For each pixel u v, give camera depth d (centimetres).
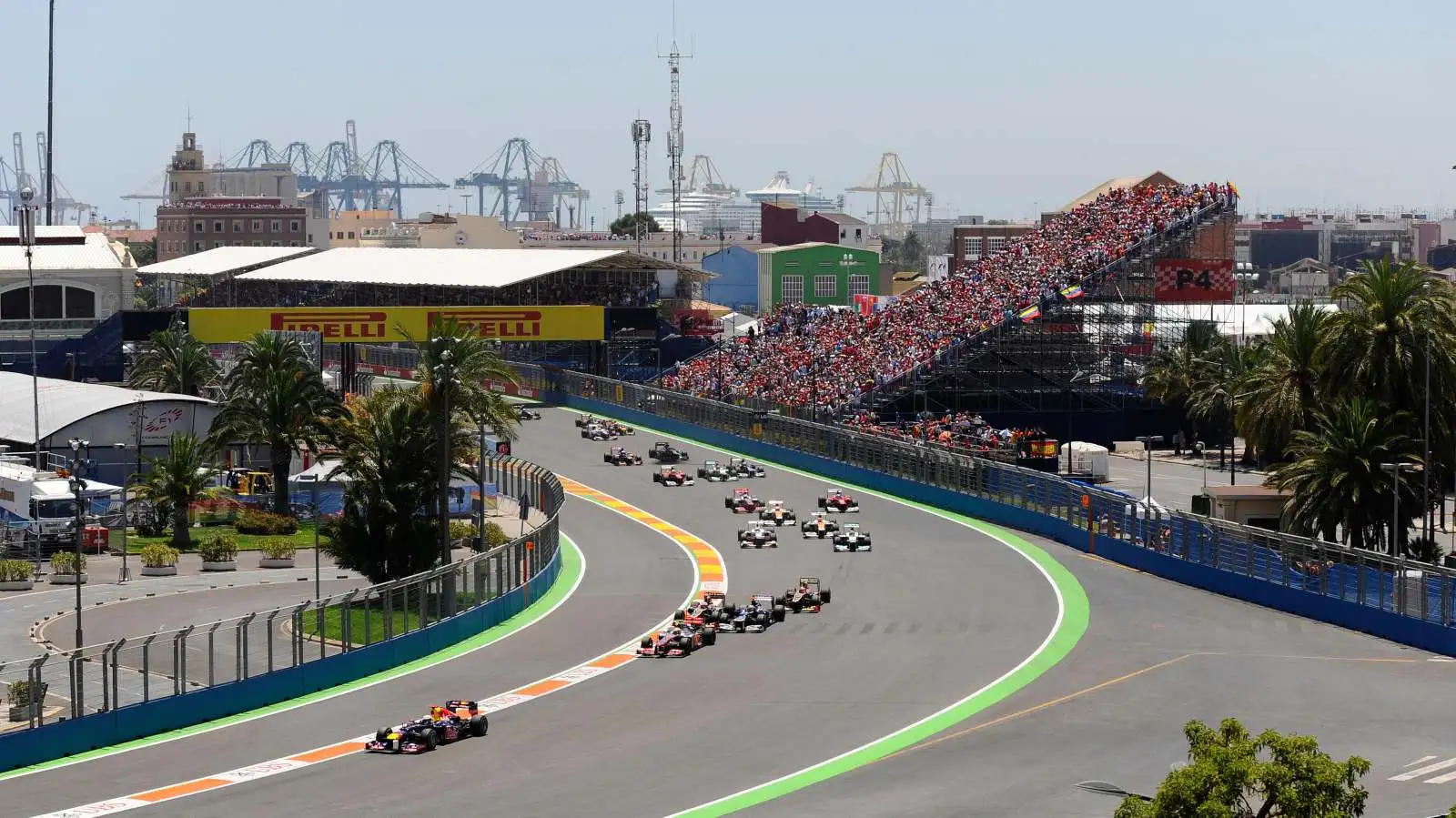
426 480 8469
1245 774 3850
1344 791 3853
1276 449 10100
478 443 10975
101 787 5275
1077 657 7206
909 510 11256
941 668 7019
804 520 10900
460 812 5038
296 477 11331
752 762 5612
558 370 16788
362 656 6881
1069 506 10056
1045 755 5697
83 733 5712
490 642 7544
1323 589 7944
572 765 5566
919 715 6238
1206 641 7506
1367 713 6247
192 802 5119
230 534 10612
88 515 10100
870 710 6316
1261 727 6066
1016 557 9612
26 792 5222
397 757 5662
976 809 5081
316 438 11025
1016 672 6950
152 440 12094
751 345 17488
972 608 8256
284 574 9519
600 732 5991
